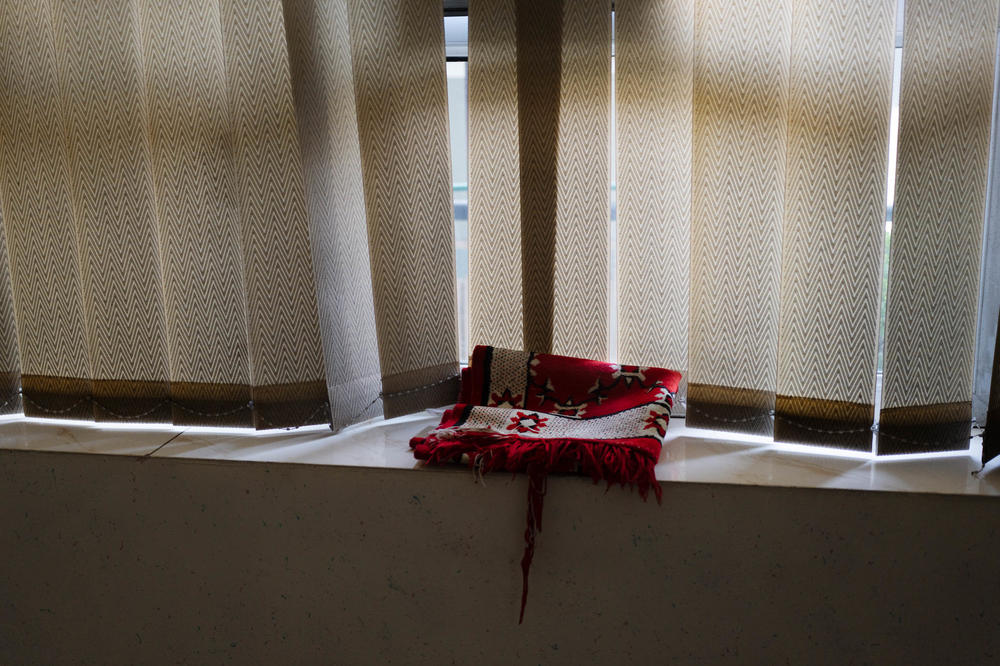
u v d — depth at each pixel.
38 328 1.48
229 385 1.44
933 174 1.22
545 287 1.39
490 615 1.28
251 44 1.31
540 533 1.23
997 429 1.21
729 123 1.28
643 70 1.32
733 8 1.24
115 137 1.39
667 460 1.27
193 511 1.30
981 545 1.15
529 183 1.36
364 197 1.39
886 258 1.39
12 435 1.42
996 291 1.31
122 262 1.43
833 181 1.24
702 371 1.37
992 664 1.19
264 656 1.35
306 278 1.39
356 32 1.33
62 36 1.37
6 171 1.44
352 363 1.46
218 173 1.38
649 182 1.35
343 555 1.29
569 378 1.37
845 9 1.19
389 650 1.32
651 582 1.23
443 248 1.43
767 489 1.17
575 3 1.32
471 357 1.40
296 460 1.27
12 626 1.40
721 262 1.32
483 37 1.36
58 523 1.34
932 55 1.19
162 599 1.35
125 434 1.43
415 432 1.42
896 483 1.18
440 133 1.39
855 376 1.28
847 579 1.19
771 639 1.23
